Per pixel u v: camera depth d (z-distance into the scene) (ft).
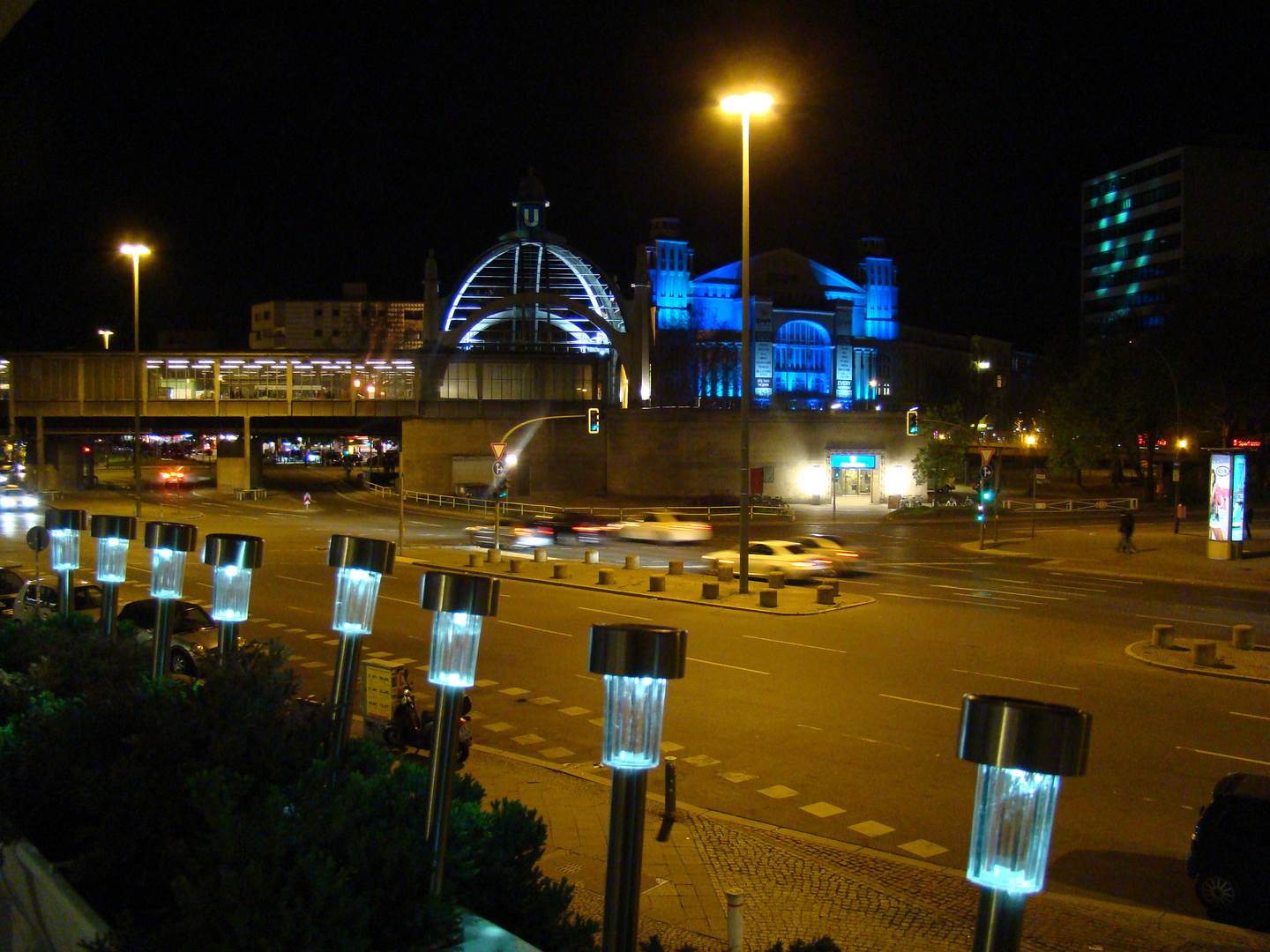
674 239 354.54
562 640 75.51
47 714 21.71
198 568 120.98
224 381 267.59
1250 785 31.32
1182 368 224.33
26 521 179.42
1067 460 252.01
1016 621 85.10
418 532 173.17
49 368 254.47
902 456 270.46
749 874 32.14
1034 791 9.45
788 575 108.37
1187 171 376.27
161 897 17.98
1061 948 26.84
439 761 15.96
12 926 19.26
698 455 262.26
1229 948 26.94
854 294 385.70
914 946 26.96
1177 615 88.74
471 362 281.54
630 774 12.22
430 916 14.65
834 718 53.52
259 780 18.42
